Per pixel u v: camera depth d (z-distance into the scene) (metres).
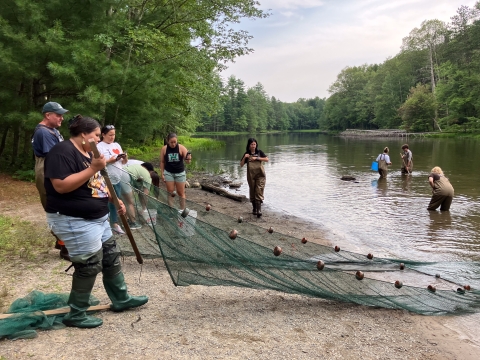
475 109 55.50
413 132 65.06
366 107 91.88
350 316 4.02
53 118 4.65
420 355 3.33
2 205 8.64
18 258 5.19
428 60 76.69
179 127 30.23
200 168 19.58
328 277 4.26
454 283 5.17
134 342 3.22
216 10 16.23
